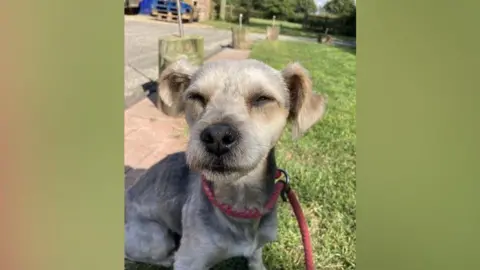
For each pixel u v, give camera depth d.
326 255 0.38
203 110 0.25
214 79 0.25
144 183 0.32
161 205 0.31
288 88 0.28
